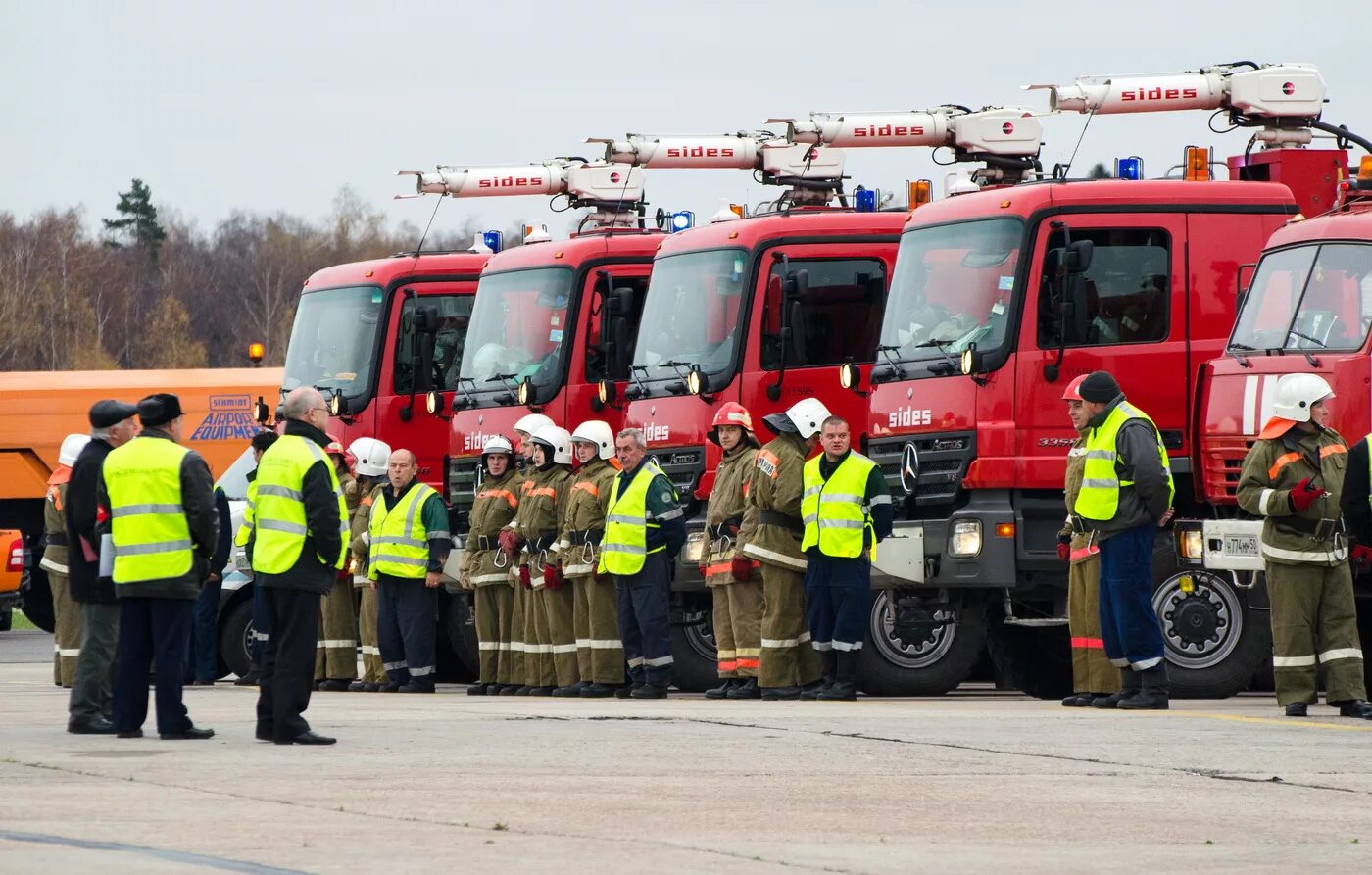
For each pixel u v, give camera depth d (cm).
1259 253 2650
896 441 2706
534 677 3002
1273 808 1434
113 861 1202
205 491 2006
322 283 3775
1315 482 2131
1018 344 2588
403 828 1341
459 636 3516
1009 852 1249
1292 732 1947
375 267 3716
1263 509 2142
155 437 2014
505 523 3103
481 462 3394
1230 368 2447
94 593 2095
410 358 3691
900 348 2722
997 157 3238
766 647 2583
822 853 1242
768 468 2578
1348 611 2155
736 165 3700
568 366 3309
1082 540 2362
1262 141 2989
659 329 3083
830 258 2986
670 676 2812
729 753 1784
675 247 3098
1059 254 2584
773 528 2578
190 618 2023
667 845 1275
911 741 1870
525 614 3006
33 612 5341
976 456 2591
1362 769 1648
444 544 3078
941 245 2706
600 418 3297
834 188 3531
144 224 15862
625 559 2719
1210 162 2788
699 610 3059
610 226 3672
